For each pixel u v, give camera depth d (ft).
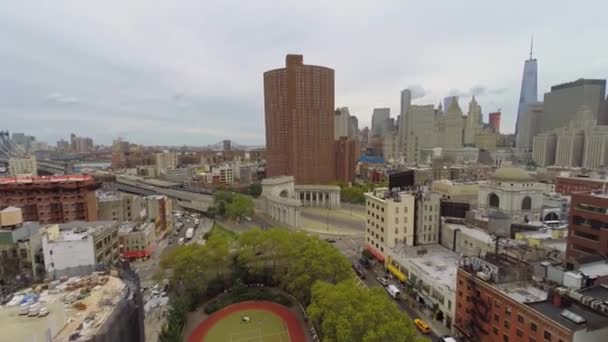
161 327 213.05
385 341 151.23
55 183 380.99
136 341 156.04
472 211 356.18
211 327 222.28
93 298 152.56
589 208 225.97
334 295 179.32
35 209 380.17
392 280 287.69
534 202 411.95
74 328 128.88
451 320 211.20
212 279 273.33
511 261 197.06
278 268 279.28
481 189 446.60
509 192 409.08
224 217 570.87
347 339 153.28
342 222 527.40
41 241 273.75
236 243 296.92
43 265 265.34
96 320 134.31
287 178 638.12
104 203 442.91
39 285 166.20
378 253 331.98
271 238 278.87
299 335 212.23
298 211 497.05
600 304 144.15
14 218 288.92
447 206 344.69
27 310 136.56
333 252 248.73
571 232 239.71
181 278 252.62
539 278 181.47
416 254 293.64
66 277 175.01
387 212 312.29
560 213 405.39
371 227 346.54
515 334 161.38
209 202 640.17
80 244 261.03
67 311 141.18
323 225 508.94
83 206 392.47
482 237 277.64
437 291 227.20
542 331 145.89
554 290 156.56
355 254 366.02
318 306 189.47
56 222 384.27
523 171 427.74
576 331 133.08
